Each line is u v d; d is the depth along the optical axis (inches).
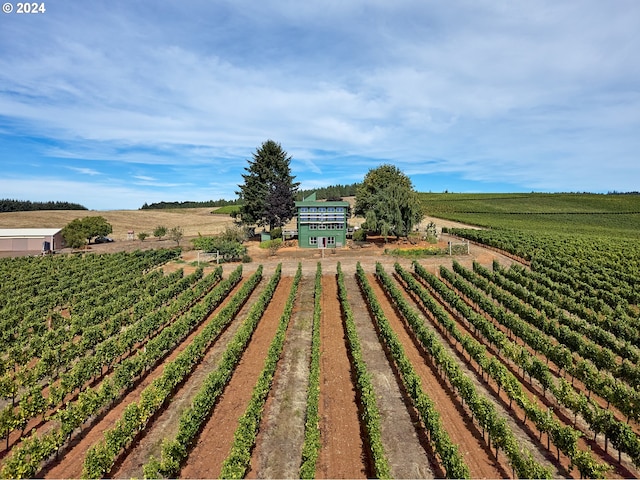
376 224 2299.5
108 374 868.6
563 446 540.7
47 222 3954.2
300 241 2342.5
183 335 1079.0
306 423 612.7
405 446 604.4
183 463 561.3
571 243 2319.1
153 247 2807.6
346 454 584.1
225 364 774.5
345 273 1701.5
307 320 1162.0
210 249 2117.4
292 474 544.1
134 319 1163.9
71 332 1043.3
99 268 1910.7
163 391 687.1
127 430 578.9
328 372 841.5
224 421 666.8
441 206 4835.1
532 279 1568.7
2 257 2427.4
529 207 4803.2
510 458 524.1
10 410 608.1
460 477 480.7
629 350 877.2
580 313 1162.0
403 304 1160.2
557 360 819.4
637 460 528.1
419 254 2033.7
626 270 1678.2
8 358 881.5
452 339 1026.7
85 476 497.0
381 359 905.5
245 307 1304.1
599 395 702.5
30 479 526.9
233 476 481.7
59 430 598.5
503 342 880.3
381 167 3154.5
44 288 1542.8
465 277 1561.3
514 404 720.3
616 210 4584.2
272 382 796.6
